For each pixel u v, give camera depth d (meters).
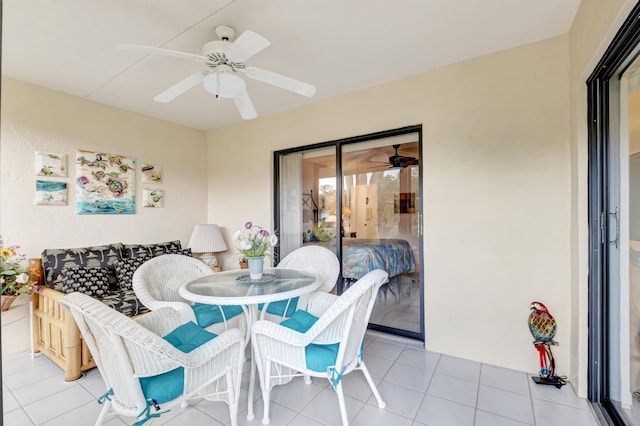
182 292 2.05
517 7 2.01
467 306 2.64
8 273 2.55
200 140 4.50
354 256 3.38
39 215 2.98
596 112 1.98
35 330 2.78
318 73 2.86
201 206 4.49
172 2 1.93
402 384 2.28
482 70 2.58
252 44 1.74
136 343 1.30
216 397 1.89
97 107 3.40
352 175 3.37
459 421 1.89
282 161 3.93
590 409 1.97
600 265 1.98
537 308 2.30
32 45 2.37
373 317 3.29
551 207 2.33
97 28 2.19
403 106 2.96
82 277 2.75
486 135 2.57
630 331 1.78
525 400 2.08
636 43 1.55
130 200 3.67
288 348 1.77
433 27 2.21
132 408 1.44
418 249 2.98
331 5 1.97
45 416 1.98
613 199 1.89
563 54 2.29
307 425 1.86
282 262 3.01
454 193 2.69
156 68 2.72
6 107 2.81
